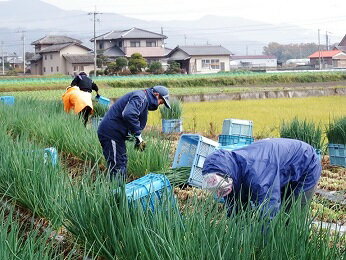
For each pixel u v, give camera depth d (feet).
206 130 62.59
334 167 40.32
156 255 15.28
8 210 25.66
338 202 29.43
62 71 303.48
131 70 272.31
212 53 326.03
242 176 17.97
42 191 24.04
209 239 15.38
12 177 26.76
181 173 29.14
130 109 29.48
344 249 15.61
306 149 19.35
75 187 23.00
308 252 14.92
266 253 14.84
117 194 19.21
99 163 36.06
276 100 118.21
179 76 225.97
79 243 20.24
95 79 201.05
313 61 419.74
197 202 18.31
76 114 49.52
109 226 18.62
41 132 43.16
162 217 16.87
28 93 139.54
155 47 333.01
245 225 15.38
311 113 81.71
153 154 32.53
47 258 15.76
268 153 18.35
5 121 49.21
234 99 131.03
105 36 338.54
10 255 15.79
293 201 17.20
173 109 59.16
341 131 40.16
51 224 22.49
